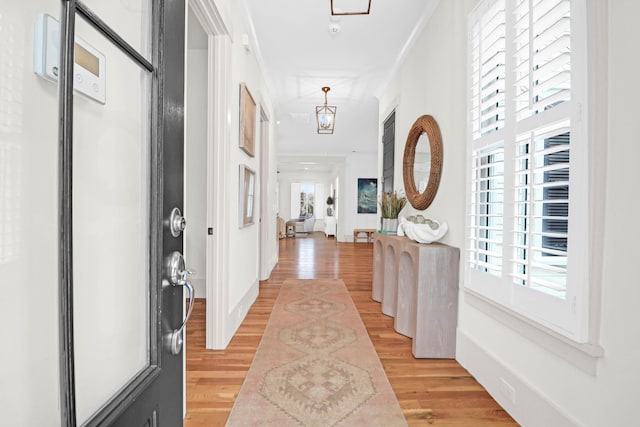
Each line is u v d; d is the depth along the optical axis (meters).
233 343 2.60
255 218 3.78
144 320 0.82
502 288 1.77
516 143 1.65
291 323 3.07
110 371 0.80
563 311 1.33
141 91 0.81
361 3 2.77
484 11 2.00
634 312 1.08
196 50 3.97
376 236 3.84
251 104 3.34
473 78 2.13
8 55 0.54
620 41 1.13
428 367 2.25
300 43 3.59
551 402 1.43
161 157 0.82
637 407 1.08
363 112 5.98
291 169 14.01
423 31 3.17
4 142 0.54
